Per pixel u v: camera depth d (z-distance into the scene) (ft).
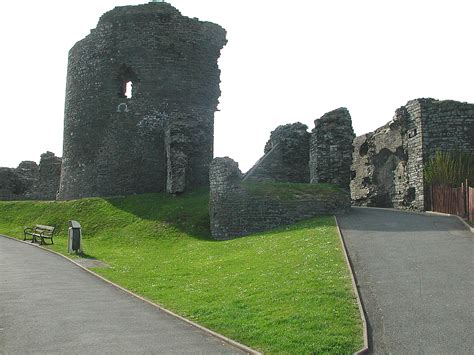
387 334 28.81
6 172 137.90
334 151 82.17
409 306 33.01
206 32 107.86
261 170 93.56
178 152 94.84
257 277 42.01
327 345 27.09
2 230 90.48
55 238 82.43
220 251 60.49
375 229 59.21
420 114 86.94
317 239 54.08
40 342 28.76
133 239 76.43
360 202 105.50
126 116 102.83
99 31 105.40
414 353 26.43
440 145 85.66
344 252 46.80
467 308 32.35
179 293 41.24
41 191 132.05
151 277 48.98
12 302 38.29
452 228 59.26
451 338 28.09
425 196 83.97
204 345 28.45
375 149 101.76
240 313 33.55
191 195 92.79
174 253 65.00
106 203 94.02
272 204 72.28
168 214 83.46
